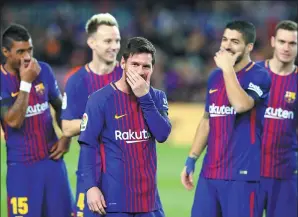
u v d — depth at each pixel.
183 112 62.25
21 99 23.72
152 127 19.69
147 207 19.92
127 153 19.77
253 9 87.12
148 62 19.34
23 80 23.78
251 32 23.16
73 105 24.41
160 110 20.20
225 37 23.14
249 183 23.14
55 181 24.92
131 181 19.77
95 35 24.22
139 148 19.81
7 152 24.73
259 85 23.17
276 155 26.12
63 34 78.88
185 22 84.38
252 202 23.14
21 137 24.47
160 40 80.69
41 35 79.44
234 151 23.19
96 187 19.59
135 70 19.34
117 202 19.69
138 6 86.38
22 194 24.50
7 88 24.34
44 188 24.78
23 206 24.55
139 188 19.83
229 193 23.23
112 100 19.77
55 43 77.75
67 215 25.16
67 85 24.56
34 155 24.59
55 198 24.91
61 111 25.69
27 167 24.55
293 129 26.44
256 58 74.31
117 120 19.73
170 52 79.94
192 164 24.55
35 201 24.62
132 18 84.31
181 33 82.31
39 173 24.64
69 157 50.09
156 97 20.22
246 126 23.16
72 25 80.56
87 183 19.59
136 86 19.31
